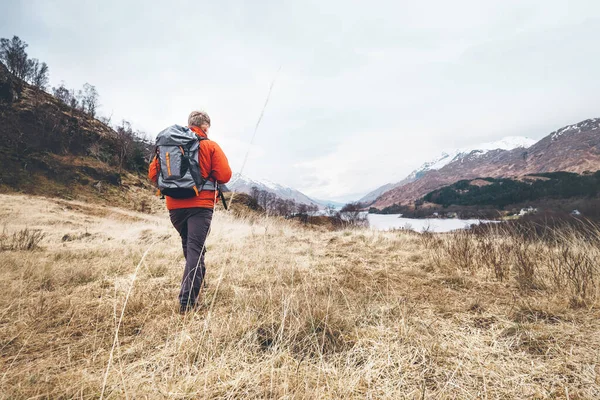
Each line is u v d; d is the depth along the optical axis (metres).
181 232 2.87
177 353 1.60
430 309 2.21
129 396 1.22
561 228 4.35
